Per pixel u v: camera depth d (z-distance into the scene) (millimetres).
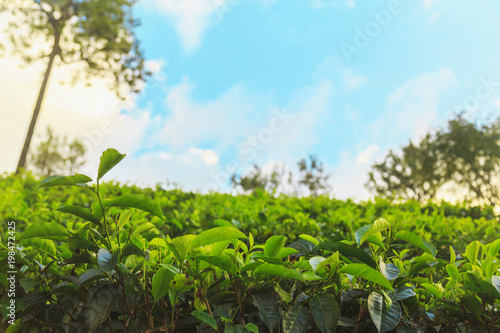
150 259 1675
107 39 18234
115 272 1461
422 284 1710
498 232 4480
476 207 6117
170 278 1470
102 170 1490
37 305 1639
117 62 18766
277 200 5699
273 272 1484
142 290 1529
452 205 6301
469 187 21016
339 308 1503
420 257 2023
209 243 1489
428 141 22703
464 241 4133
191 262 1525
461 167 21078
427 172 22234
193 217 4598
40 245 1805
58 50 17938
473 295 1551
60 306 1650
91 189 1476
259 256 1555
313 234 4164
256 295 1517
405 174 23172
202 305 1517
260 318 1487
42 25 17656
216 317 1489
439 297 1668
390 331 1513
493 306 1564
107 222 1587
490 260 1778
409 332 1446
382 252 1729
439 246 3908
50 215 4320
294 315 1450
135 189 6348
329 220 4488
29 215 4207
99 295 1444
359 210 5340
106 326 1534
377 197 6254
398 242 3738
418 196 23047
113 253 1475
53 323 1617
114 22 18219
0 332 1790
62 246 1907
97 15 17812
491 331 1535
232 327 1396
